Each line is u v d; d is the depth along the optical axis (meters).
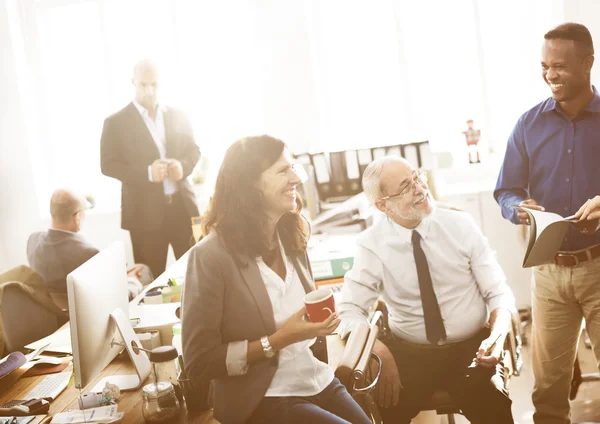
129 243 5.23
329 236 3.64
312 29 5.06
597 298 2.65
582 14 4.55
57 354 2.46
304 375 1.80
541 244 2.33
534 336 2.89
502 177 2.93
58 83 5.34
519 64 4.87
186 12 5.11
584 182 2.69
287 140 5.10
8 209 5.25
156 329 2.41
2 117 5.17
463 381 2.30
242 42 5.08
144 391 1.89
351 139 5.16
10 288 2.90
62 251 3.68
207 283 1.71
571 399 3.25
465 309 2.46
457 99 4.99
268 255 1.81
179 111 4.73
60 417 1.92
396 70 5.02
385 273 2.50
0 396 2.13
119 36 5.22
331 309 1.67
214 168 5.22
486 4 4.84
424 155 3.94
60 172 5.39
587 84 2.64
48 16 5.27
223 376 1.73
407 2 4.93
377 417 2.12
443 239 2.47
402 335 2.54
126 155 4.66
